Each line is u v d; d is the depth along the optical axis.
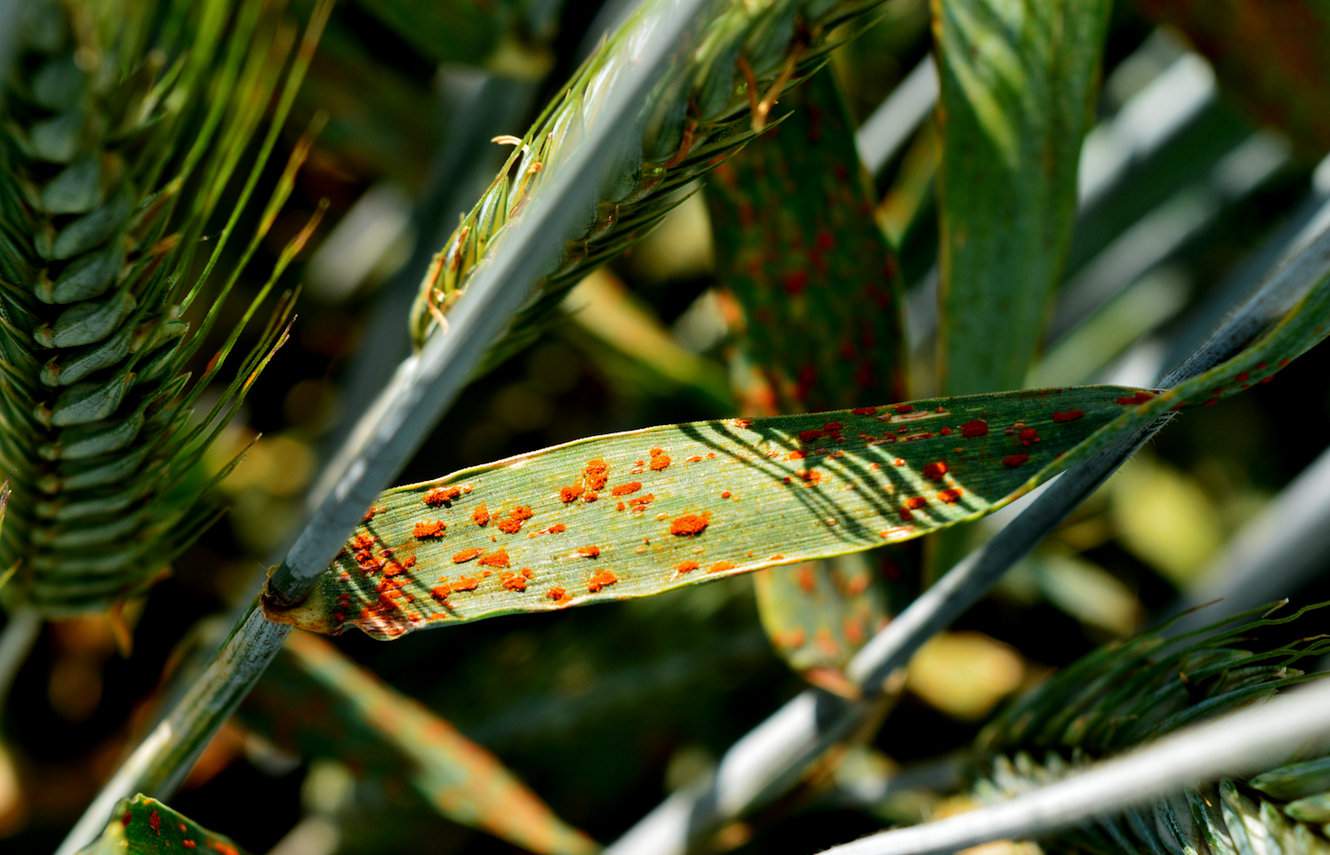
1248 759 0.17
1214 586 0.34
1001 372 0.24
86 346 0.19
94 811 0.21
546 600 0.19
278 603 0.19
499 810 0.25
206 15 0.18
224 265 0.34
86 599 0.21
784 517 0.19
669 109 0.18
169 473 0.20
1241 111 0.31
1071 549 0.42
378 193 0.38
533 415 0.40
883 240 0.23
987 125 0.23
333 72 0.28
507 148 0.29
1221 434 0.45
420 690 0.36
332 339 0.37
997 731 0.21
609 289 0.34
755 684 0.37
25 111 0.17
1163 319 0.39
